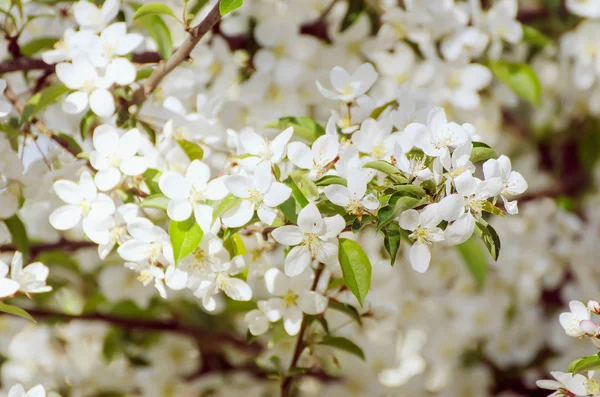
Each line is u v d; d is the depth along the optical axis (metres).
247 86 1.86
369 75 1.69
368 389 2.00
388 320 1.96
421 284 2.03
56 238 1.97
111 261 1.98
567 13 2.02
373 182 1.61
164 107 1.75
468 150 1.56
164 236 1.61
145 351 2.01
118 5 1.71
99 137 1.64
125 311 1.98
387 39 1.91
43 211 1.95
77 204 1.64
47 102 1.70
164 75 1.70
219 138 1.74
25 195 1.70
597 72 2.01
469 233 1.55
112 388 2.01
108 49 1.69
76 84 1.69
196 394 2.00
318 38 1.96
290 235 1.57
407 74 1.92
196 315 2.00
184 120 1.74
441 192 1.56
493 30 1.90
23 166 1.69
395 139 1.59
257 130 1.83
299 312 1.66
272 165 1.60
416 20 1.88
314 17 1.95
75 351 2.03
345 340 1.70
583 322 1.57
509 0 1.89
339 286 1.70
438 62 1.89
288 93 1.88
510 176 1.57
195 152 1.69
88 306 1.95
